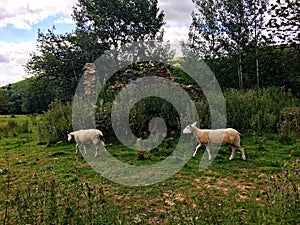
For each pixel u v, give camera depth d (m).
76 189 5.24
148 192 6.52
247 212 4.67
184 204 5.65
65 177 7.73
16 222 4.31
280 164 8.14
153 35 31.69
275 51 23.06
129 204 5.84
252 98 14.88
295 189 4.50
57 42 31.39
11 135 16.48
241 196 5.97
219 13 24.86
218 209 4.58
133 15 29.91
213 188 6.61
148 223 4.95
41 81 32.12
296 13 20.62
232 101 14.16
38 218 4.23
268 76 23.50
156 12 31.30
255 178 7.23
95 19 29.34
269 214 4.05
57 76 31.56
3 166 9.33
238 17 23.89
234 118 12.76
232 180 7.18
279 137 11.13
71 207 4.52
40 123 14.94
